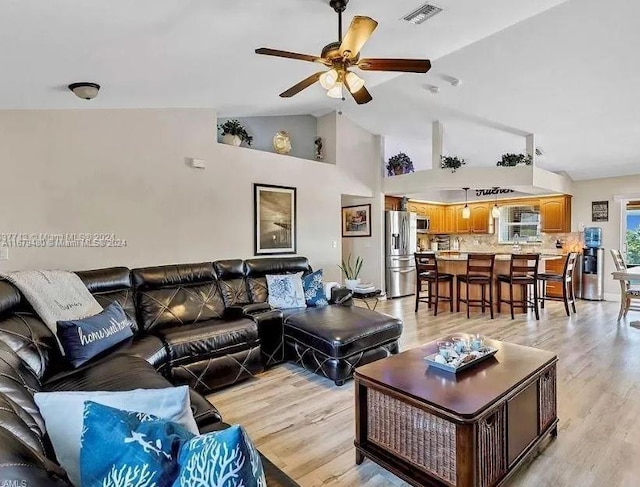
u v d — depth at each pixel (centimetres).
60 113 359
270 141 586
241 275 428
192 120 452
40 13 179
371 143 691
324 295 443
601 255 713
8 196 332
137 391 109
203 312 367
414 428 191
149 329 329
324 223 603
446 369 216
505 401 185
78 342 235
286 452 225
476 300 596
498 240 872
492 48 388
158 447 83
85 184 374
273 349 362
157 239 423
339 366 319
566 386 310
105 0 179
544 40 367
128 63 266
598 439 232
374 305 610
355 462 215
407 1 265
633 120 507
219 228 475
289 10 238
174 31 229
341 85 275
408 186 657
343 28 276
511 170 587
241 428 79
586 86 438
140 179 410
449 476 177
